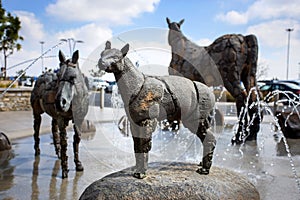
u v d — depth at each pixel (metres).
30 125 9.48
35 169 4.66
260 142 6.71
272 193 3.51
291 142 6.75
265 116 11.12
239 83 6.84
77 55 3.93
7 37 23.42
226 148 6.06
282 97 15.62
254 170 4.51
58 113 4.15
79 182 4.01
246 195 2.86
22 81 22.48
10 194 3.56
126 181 2.69
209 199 2.60
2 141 5.99
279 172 4.40
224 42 6.91
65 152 4.22
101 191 2.61
